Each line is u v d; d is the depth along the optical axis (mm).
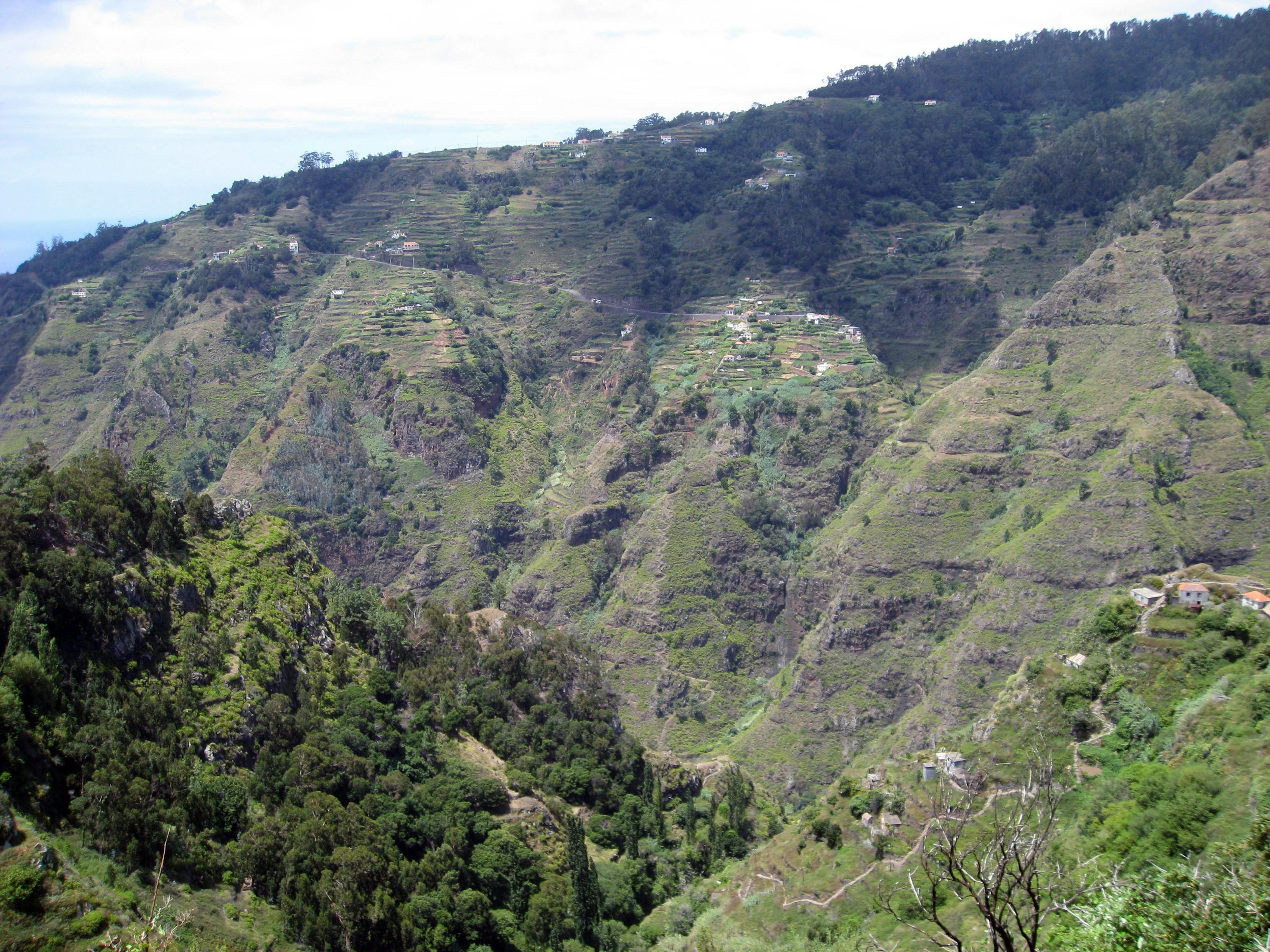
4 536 75375
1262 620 79688
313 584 99625
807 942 71438
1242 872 36750
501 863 80062
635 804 96625
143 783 66625
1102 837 62812
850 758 131625
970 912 66938
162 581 83375
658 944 79000
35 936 54594
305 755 78500
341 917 66438
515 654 108375
